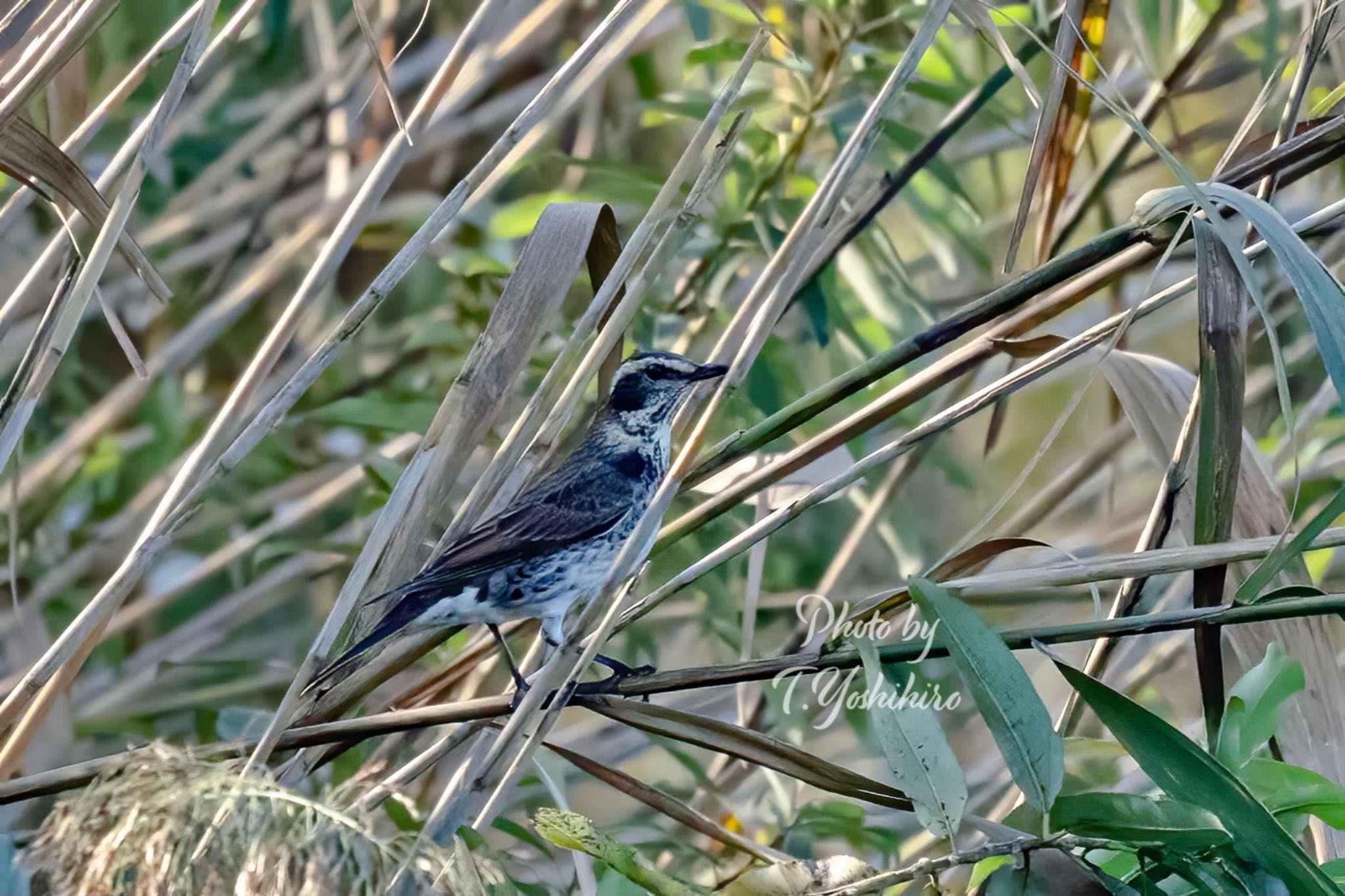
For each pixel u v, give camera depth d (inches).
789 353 444.5
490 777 263.0
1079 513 521.0
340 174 506.6
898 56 409.7
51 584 431.8
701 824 292.5
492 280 454.3
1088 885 251.1
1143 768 250.5
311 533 514.9
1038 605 459.8
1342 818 261.9
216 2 283.4
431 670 398.3
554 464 389.7
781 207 415.8
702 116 422.3
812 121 418.0
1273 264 474.3
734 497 319.0
